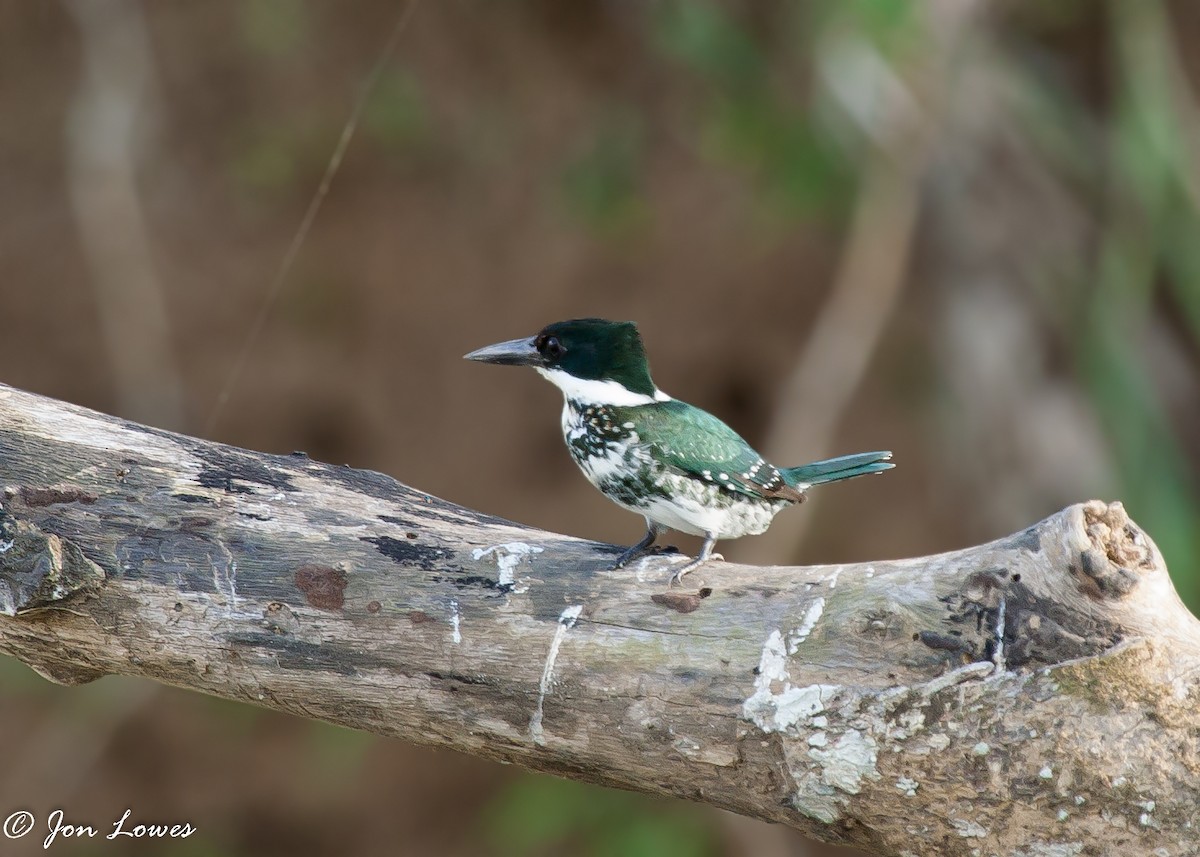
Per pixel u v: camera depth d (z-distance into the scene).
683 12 12.73
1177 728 4.46
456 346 16.19
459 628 5.18
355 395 16.06
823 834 4.92
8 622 5.38
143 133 14.82
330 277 15.89
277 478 5.66
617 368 6.61
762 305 16.38
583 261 16.23
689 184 16.06
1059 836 4.52
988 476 13.47
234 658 5.34
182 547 5.37
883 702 4.59
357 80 15.12
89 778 15.14
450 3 15.02
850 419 16.31
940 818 4.61
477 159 15.64
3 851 14.15
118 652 5.43
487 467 16.23
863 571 4.93
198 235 15.54
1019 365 13.27
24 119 15.12
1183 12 14.66
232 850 15.48
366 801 15.98
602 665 5.00
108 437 5.65
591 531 16.12
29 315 15.29
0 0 14.75
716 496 6.55
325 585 5.29
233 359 15.75
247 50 15.05
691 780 4.97
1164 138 12.23
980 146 12.98
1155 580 4.67
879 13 11.05
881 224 12.79
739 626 4.93
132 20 14.12
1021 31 13.84
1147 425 12.62
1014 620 4.61
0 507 5.24
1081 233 13.34
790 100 13.09
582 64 15.17
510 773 16.20
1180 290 12.86
